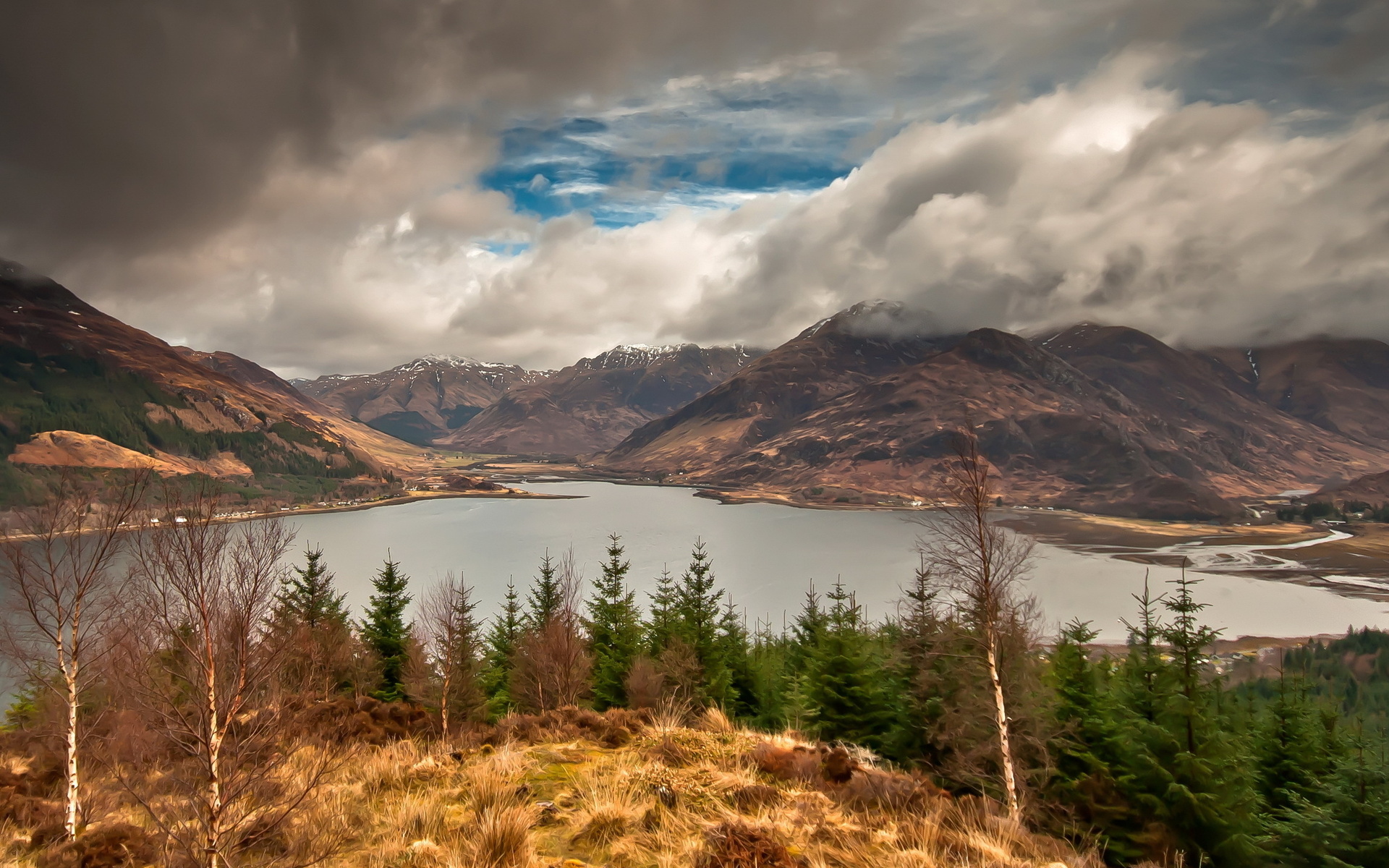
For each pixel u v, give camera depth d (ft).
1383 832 70.49
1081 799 76.89
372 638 138.92
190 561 25.38
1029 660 82.79
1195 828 73.61
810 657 120.98
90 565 38.68
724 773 33.73
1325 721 99.04
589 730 44.98
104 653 39.04
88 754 44.37
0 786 41.09
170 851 26.37
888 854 25.46
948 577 80.38
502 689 147.43
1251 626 428.15
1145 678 84.79
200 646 25.02
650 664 117.29
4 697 112.57
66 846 29.50
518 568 547.08
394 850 25.58
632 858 24.53
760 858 23.32
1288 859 73.82
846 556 636.48
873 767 37.65
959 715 83.30
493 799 30.07
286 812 26.81
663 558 615.57
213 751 24.64
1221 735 80.64
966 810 31.71
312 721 49.06
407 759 40.50
